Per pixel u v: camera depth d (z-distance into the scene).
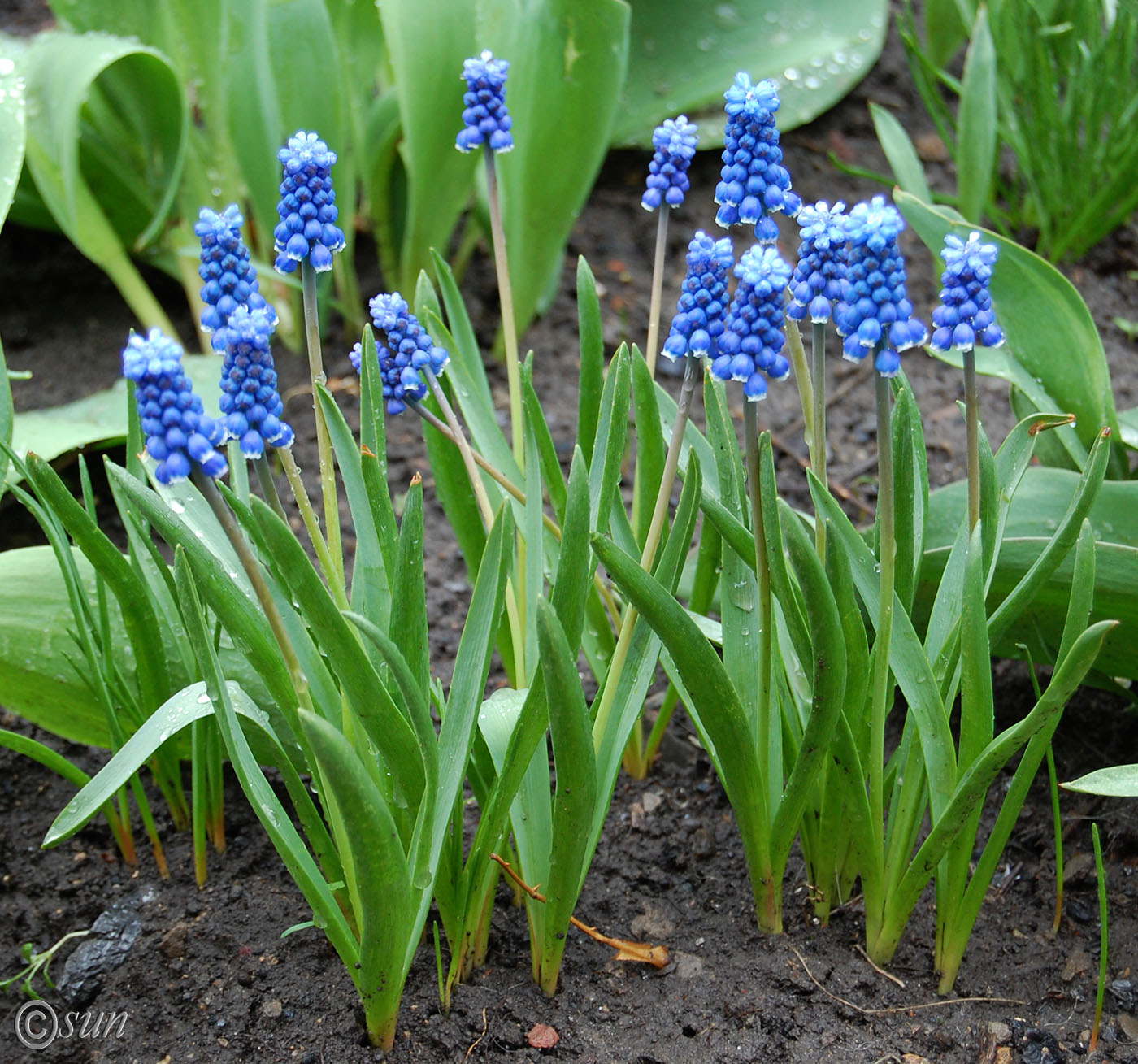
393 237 1.45
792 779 0.81
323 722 0.71
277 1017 0.85
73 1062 0.84
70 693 0.92
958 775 0.81
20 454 1.07
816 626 0.76
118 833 0.92
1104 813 0.93
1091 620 0.88
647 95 1.59
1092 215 1.49
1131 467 1.21
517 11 1.25
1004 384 1.39
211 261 0.73
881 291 0.73
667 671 0.88
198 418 0.69
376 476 0.80
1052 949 0.88
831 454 1.29
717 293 0.75
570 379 1.38
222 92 1.34
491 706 0.83
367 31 1.34
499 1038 0.83
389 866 0.74
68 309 1.52
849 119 1.79
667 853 0.93
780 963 0.86
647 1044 0.83
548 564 0.90
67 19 1.39
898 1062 0.82
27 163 1.31
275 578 0.79
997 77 1.48
